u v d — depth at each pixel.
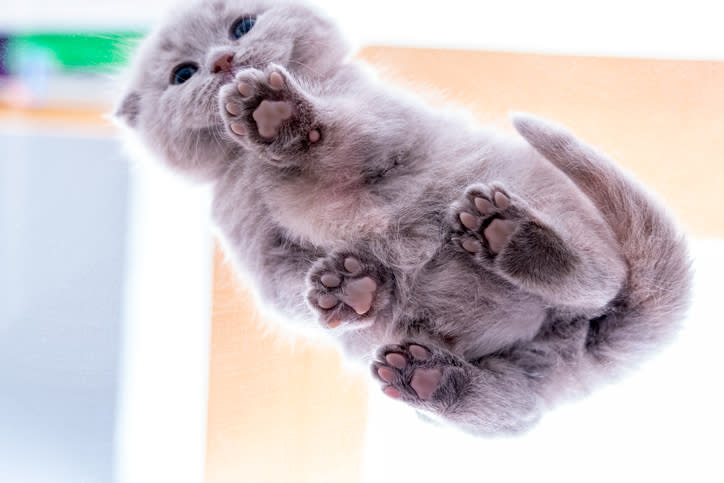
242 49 0.52
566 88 0.60
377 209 0.51
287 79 0.49
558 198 0.51
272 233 0.52
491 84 0.60
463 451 0.60
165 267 0.61
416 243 0.51
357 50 0.56
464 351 0.51
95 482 0.60
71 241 0.60
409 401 0.49
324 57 0.54
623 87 0.60
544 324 0.52
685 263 0.52
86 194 0.60
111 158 0.59
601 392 0.55
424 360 0.49
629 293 0.51
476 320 0.51
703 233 0.60
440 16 0.59
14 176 0.59
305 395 0.62
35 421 0.60
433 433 0.61
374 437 0.61
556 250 0.49
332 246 0.51
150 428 0.61
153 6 0.57
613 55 0.60
